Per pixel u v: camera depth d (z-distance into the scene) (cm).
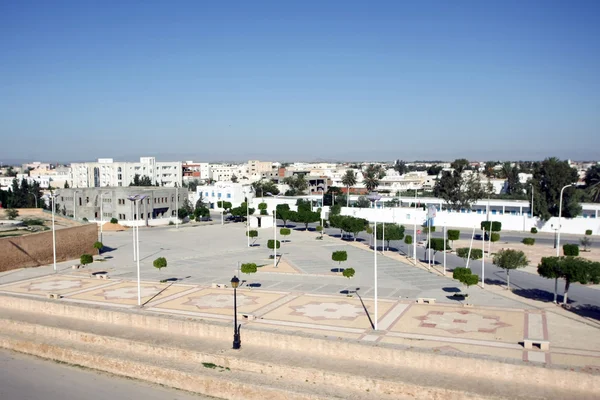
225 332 3247
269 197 13325
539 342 2931
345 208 10869
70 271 5603
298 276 5188
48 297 4372
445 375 2644
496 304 3972
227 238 8275
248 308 3909
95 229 6881
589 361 2731
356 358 2878
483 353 2862
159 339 3303
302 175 19062
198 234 8825
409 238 6556
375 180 15162
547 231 8875
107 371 3222
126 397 2872
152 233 9006
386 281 4894
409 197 12088
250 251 6950
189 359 3067
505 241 7738
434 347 2967
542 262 3978
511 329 3303
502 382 2545
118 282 4962
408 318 3569
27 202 12181
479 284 4731
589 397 2384
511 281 4931
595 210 9556
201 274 5372
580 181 14850
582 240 6962
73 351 3356
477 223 9412
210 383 2844
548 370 2491
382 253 6619
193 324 3350
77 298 4338
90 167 15950
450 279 4975
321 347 2959
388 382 2575
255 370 2878
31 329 3706
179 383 2950
